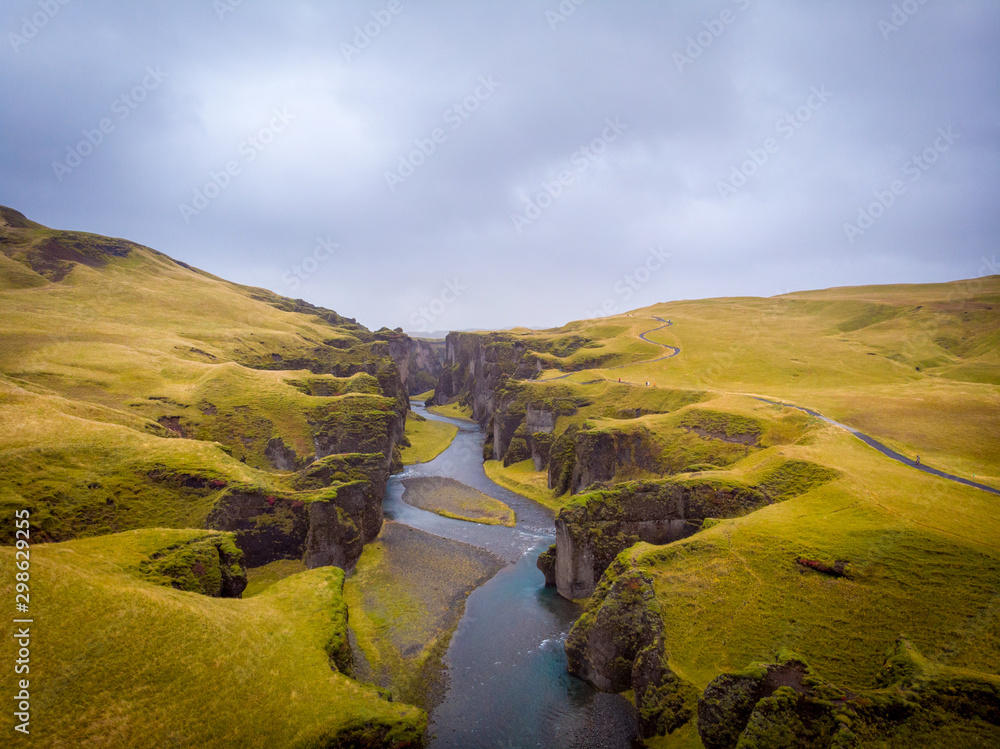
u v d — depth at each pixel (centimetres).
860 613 3847
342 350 19425
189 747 2828
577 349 19862
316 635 4028
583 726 3984
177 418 9619
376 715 3266
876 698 2897
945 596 3812
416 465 13312
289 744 2981
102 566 4031
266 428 10288
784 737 2806
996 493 5550
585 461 9488
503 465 13050
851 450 7106
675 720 3594
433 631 5303
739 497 6094
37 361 10425
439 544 7656
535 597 6084
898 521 4781
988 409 8462
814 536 4725
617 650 4319
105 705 2888
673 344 17575
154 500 5884
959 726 2731
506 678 4575
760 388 12344
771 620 3975
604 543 5972
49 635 3138
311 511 6272
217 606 4022
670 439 9338
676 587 4438
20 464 5466
